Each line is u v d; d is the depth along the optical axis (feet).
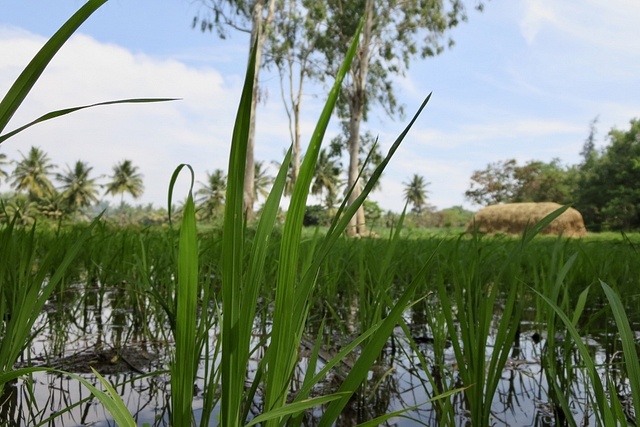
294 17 74.08
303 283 2.00
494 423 4.20
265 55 73.67
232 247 1.73
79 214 198.59
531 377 5.55
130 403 4.42
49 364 5.54
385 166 1.82
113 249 10.77
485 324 3.40
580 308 4.39
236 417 1.86
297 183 1.69
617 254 11.36
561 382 5.15
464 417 4.26
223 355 1.83
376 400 4.72
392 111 79.41
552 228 61.05
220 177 145.38
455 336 3.52
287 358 1.93
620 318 2.33
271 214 1.95
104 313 8.88
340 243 12.97
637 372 2.24
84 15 1.30
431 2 68.95
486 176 147.95
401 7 71.56
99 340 6.77
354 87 69.56
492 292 3.42
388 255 4.45
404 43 73.87
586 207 126.82
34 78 1.29
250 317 1.89
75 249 3.32
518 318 3.44
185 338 1.91
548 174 140.97
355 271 10.87
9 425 3.80
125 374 5.32
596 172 127.85
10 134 1.36
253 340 6.97
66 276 10.42
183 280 1.87
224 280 1.75
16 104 1.28
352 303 10.42
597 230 120.16
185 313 1.90
